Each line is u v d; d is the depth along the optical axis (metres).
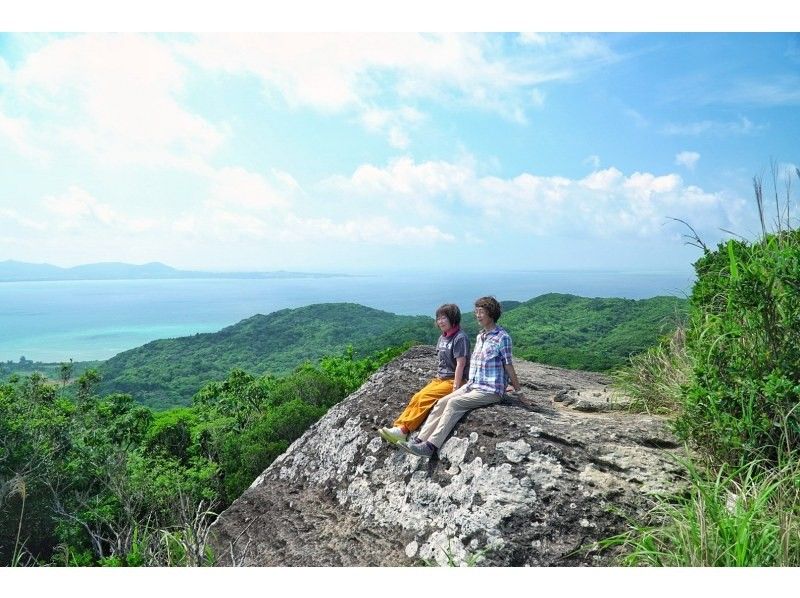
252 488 7.97
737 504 4.20
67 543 9.41
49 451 10.91
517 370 8.48
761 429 4.76
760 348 5.17
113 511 9.60
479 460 5.54
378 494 6.29
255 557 6.58
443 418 6.08
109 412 12.98
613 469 5.20
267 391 14.83
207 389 14.97
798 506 4.23
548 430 5.63
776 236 6.09
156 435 13.12
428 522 5.51
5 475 10.18
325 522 6.54
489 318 6.26
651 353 7.25
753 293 5.04
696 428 5.16
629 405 6.65
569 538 4.71
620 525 4.73
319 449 7.66
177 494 9.24
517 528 4.86
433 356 8.71
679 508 4.64
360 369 16.22
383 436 6.07
